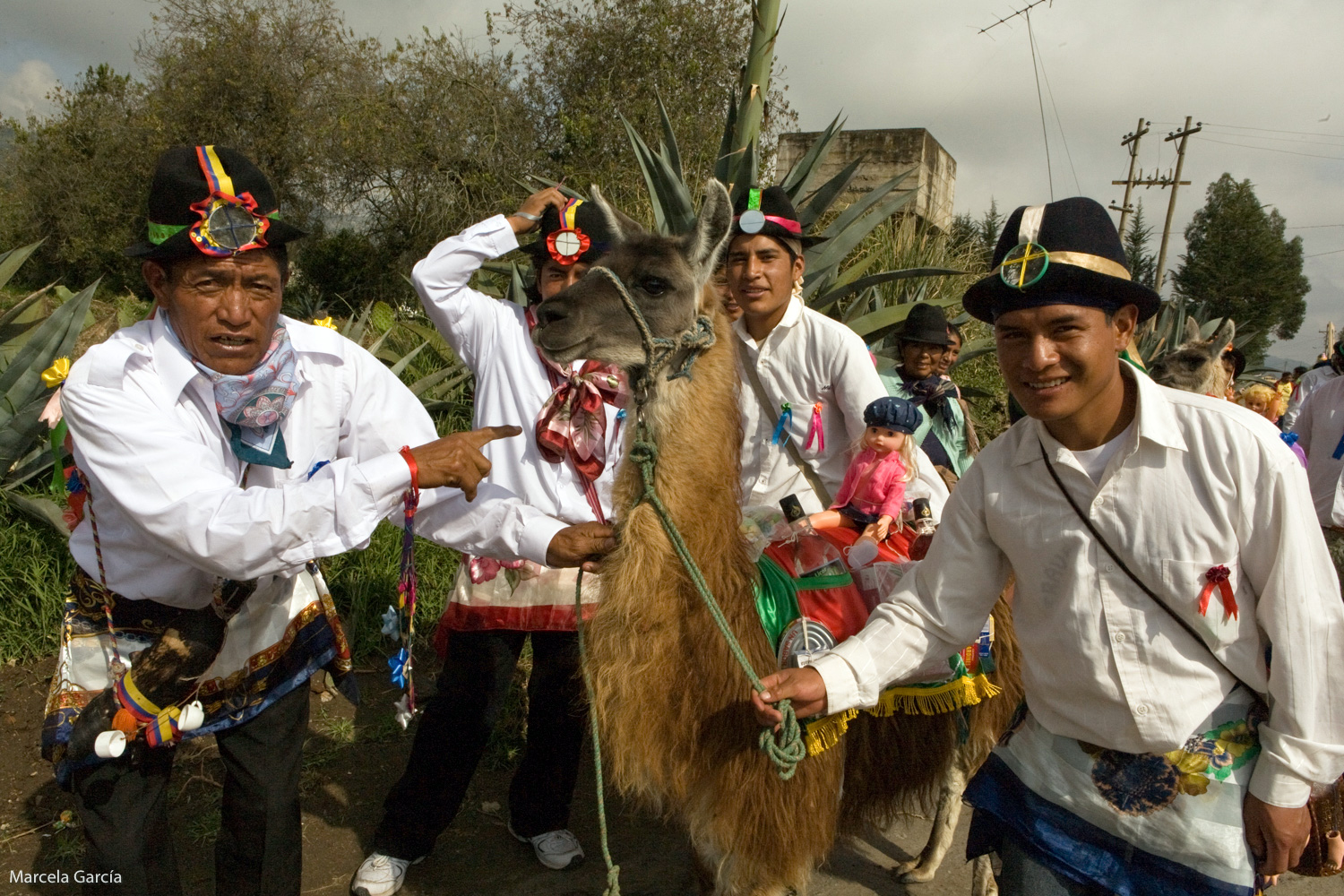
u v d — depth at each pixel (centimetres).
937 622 212
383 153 2206
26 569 457
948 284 998
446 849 347
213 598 229
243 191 218
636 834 363
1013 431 197
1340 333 499
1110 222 177
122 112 2627
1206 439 169
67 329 528
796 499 289
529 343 317
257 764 248
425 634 491
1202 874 177
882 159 1409
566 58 2081
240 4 2400
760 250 332
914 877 337
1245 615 173
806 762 237
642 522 230
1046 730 195
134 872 227
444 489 260
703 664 229
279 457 238
